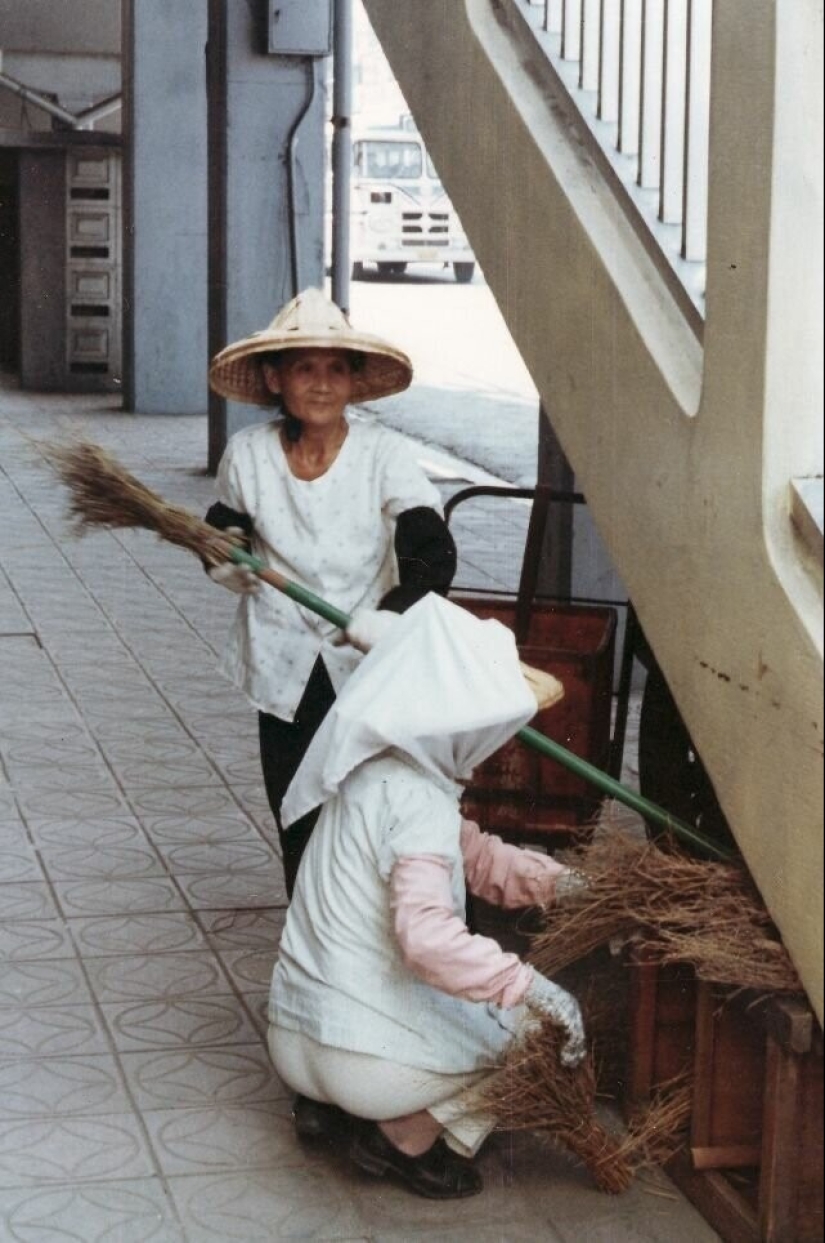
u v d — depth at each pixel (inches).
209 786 297.1
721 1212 168.6
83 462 195.0
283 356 197.3
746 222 156.8
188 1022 211.0
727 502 160.9
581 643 251.8
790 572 151.6
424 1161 175.3
